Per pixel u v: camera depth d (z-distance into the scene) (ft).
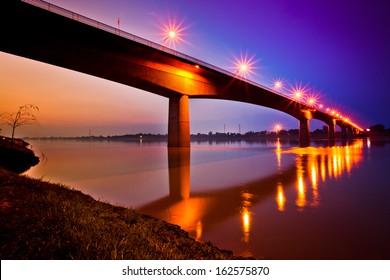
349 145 297.33
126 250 16.22
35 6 96.99
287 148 242.58
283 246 26.89
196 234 30.42
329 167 97.45
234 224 34.01
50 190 30.71
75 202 26.73
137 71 145.18
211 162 117.50
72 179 73.61
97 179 73.46
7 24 97.76
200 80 191.72
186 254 20.01
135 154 174.81
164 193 54.70
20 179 32.91
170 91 170.71
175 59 154.51
